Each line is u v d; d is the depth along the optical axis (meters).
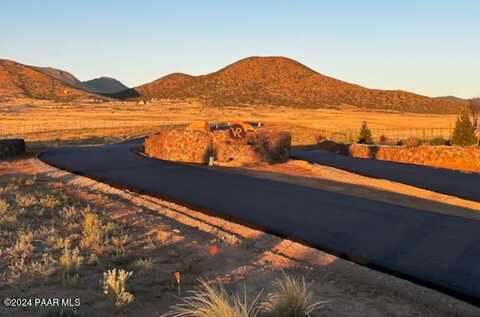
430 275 8.36
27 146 39.59
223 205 14.63
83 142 51.50
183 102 193.25
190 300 6.93
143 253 9.49
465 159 29.11
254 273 8.48
